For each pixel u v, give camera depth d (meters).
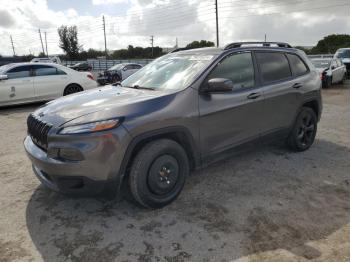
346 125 7.10
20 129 7.08
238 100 3.85
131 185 3.12
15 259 2.61
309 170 4.39
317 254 2.61
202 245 2.75
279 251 2.66
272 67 4.48
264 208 3.35
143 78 4.17
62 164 2.85
